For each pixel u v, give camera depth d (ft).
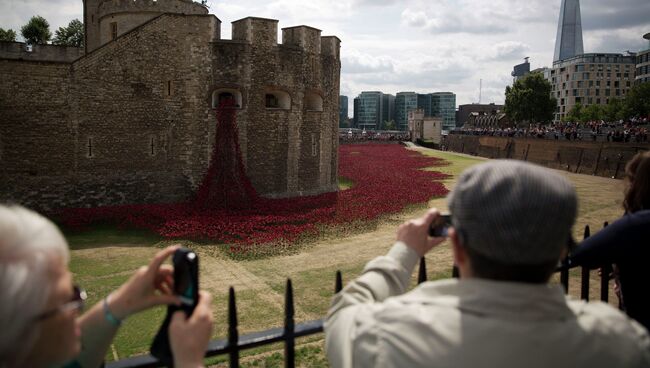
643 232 9.14
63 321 4.97
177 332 5.85
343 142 287.07
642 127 149.18
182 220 62.54
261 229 59.98
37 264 4.63
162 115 73.10
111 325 6.93
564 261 13.65
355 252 50.03
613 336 5.54
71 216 63.98
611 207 71.97
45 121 66.33
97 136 69.41
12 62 64.03
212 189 74.43
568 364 5.21
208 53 73.97
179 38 73.00
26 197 65.72
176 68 73.20
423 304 5.95
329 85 90.17
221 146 74.90
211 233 56.29
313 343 26.94
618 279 11.15
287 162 83.15
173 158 74.33
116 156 70.85
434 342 5.43
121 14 93.15
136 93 71.26
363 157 181.88
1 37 182.50
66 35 204.85
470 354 5.22
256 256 48.06
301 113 84.23
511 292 5.48
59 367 5.37
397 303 6.19
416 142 295.07
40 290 4.57
